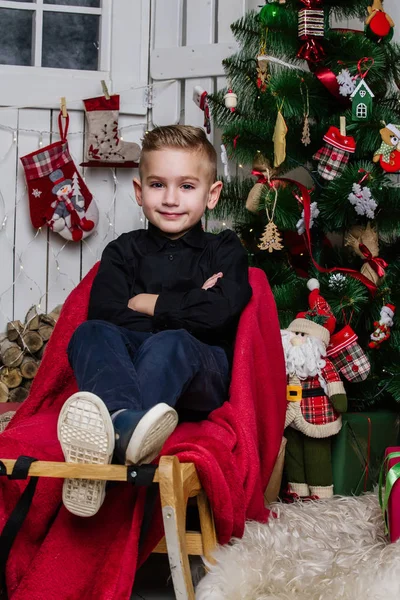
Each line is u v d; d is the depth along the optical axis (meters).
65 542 1.41
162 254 1.97
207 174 1.98
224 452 1.49
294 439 2.20
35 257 2.95
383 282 2.34
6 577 1.43
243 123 2.42
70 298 1.93
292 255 2.51
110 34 3.00
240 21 2.51
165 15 2.99
